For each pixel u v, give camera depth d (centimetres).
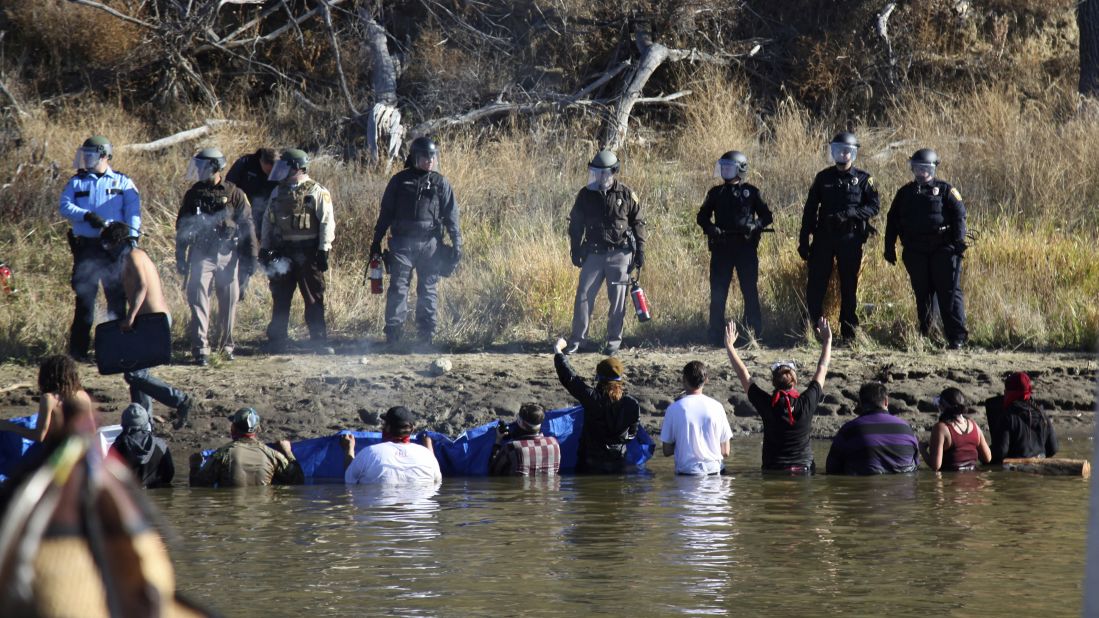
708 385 4188
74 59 7244
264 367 4300
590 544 2356
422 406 3934
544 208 6144
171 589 870
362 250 5575
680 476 3231
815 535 2431
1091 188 6216
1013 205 6131
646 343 4816
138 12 7331
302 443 3284
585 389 3328
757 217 4684
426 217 4497
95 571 820
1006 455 3375
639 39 7675
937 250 4609
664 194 6362
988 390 4197
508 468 3256
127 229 3516
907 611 1870
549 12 7850
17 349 4472
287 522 2578
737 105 7388
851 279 4644
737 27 8194
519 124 7238
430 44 7569
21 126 6369
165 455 3059
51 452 844
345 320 4959
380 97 7169
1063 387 4231
